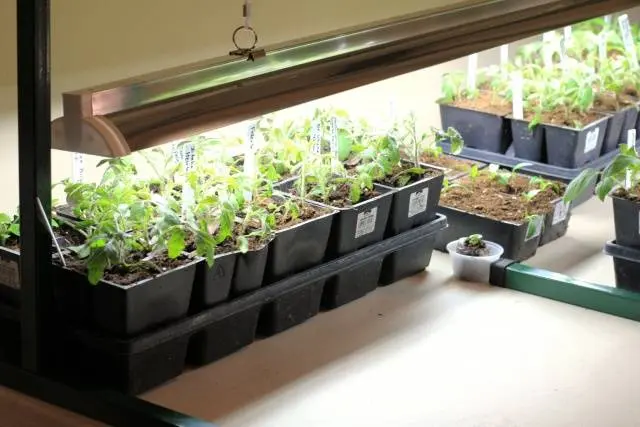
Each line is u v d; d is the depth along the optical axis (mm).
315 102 1910
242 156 1694
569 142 1895
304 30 1889
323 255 1539
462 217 1740
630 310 1589
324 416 1362
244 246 1414
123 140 1203
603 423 1364
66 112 1223
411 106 2100
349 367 1457
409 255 1664
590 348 1517
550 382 1439
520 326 1563
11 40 1524
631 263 1632
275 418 1355
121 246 1363
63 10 1557
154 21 1669
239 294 1445
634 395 1418
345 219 1539
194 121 1251
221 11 1755
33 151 1307
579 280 1636
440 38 1484
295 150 1613
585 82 1974
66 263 1376
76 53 1586
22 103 1299
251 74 1325
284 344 1498
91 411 1344
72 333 1363
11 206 1579
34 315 1351
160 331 1362
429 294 1638
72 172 1547
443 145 2006
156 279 1346
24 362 1373
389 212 1619
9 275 1396
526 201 1788
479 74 2150
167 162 1537
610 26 2326
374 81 1396
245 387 1409
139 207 1391
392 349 1497
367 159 1658
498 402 1396
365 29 1451
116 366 1359
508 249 1722
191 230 1389
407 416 1366
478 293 1646
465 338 1529
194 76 1304
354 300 1609
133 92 1260
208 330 1425
